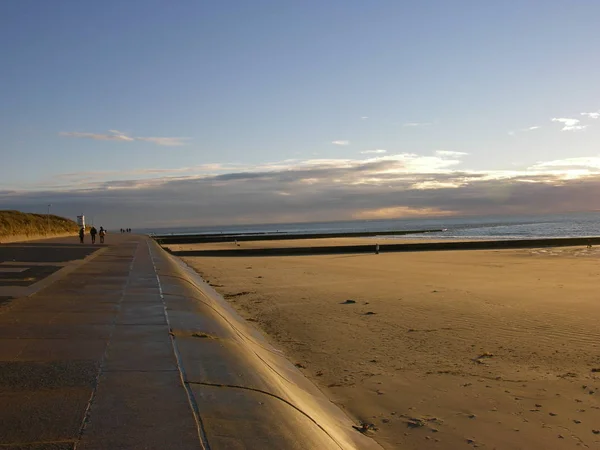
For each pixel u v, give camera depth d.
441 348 11.51
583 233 96.38
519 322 14.02
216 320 10.91
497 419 7.43
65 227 86.38
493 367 9.98
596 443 6.60
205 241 88.06
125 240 58.25
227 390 5.98
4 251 31.22
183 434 4.52
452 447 6.57
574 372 9.52
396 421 7.46
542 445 6.57
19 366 6.44
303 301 18.73
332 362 10.66
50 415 4.84
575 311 15.41
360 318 15.21
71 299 12.03
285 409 5.86
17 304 11.11
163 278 17.09
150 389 5.72
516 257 40.25
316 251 52.62
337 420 7.30
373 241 76.00
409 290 20.97
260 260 42.72
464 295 19.20
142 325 9.24
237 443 4.55
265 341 12.53
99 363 6.68
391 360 10.67
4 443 4.20
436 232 115.94
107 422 4.71
